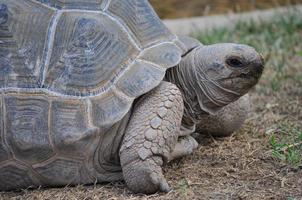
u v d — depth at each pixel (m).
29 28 4.32
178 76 4.66
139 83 4.17
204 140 5.32
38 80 4.20
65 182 4.30
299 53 6.74
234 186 4.27
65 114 4.11
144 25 4.54
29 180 4.30
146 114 4.15
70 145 4.08
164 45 4.48
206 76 4.55
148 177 4.05
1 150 4.16
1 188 4.37
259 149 5.00
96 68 4.23
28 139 4.09
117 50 4.31
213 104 4.64
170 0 11.97
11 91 4.18
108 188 4.29
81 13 4.39
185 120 4.67
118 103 4.11
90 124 4.07
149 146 4.06
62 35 4.30
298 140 5.06
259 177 4.44
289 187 4.25
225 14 10.88
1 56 4.25
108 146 4.20
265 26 9.23
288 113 6.02
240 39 8.40
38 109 4.13
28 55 4.26
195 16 11.34
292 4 11.30
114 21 4.43
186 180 4.35
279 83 6.83
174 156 4.53
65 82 4.19
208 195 4.09
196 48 4.74
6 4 4.36
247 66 4.45
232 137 5.36
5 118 4.13
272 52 7.86
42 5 4.42
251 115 5.99
